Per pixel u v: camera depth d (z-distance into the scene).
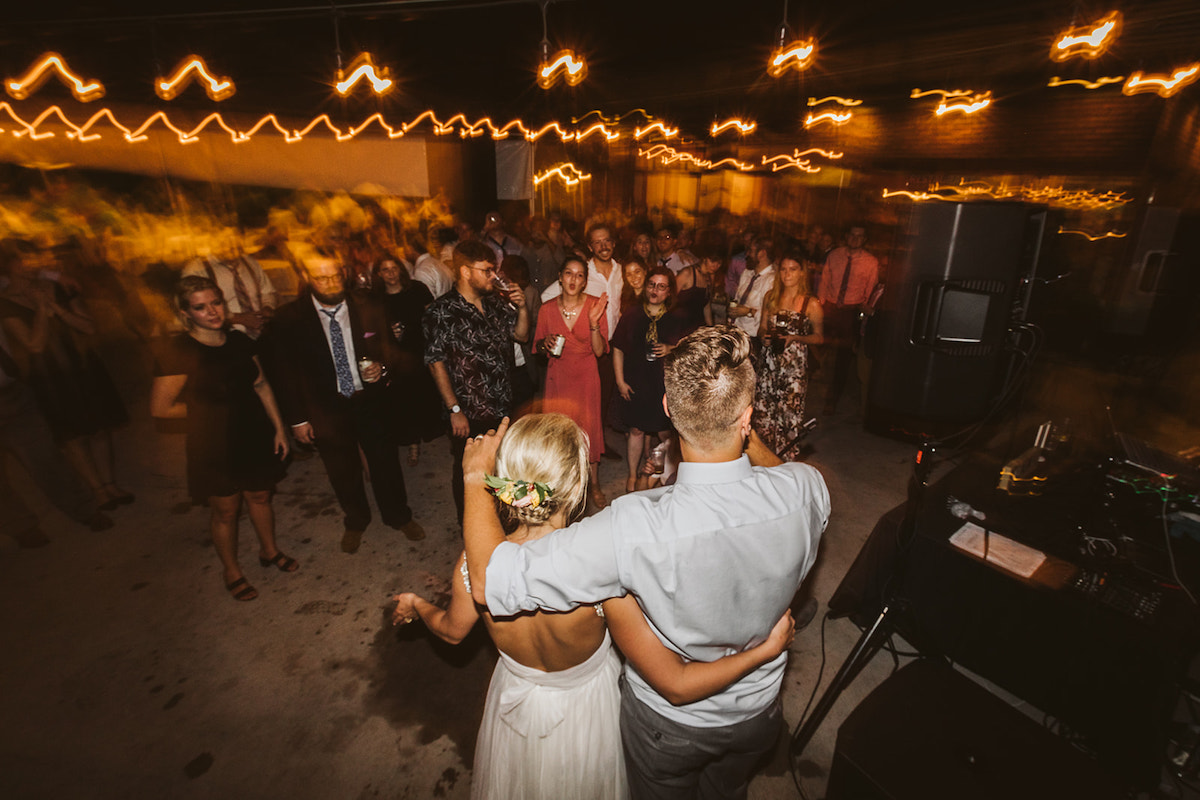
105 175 6.09
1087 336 6.77
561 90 8.48
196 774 2.14
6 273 3.26
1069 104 7.45
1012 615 2.07
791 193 11.09
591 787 1.46
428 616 1.54
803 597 3.02
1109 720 1.93
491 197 8.73
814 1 4.69
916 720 1.70
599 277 4.18
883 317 2.97
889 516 2.48
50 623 2.85
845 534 3.60
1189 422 4.93
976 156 8.41
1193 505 2.06
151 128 6.04
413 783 2.13
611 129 9.42
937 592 2.27
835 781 1.67
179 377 2.48
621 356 3.54
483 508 1.31
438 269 4.83
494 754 1.47
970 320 2.76
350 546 3.42
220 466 2.71
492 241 6.23
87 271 6.08
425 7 3.81
